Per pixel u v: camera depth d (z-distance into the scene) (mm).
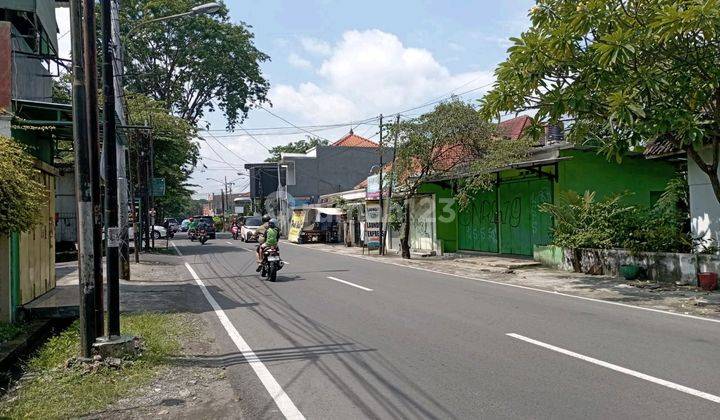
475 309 9977
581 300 10992
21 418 4953
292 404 5246
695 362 6305
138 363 6629
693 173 13797
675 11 8766
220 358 7055
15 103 9891
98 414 5102
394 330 8297
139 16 34969
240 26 38750
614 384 5547
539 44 10680
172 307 11000
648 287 12398
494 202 22297
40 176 10641
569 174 17875
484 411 4879
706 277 11734
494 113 11812
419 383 5727
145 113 28312
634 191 18422
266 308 10602
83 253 6652
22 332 8297
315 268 18047
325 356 6934
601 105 10898
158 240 42594
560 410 4855
